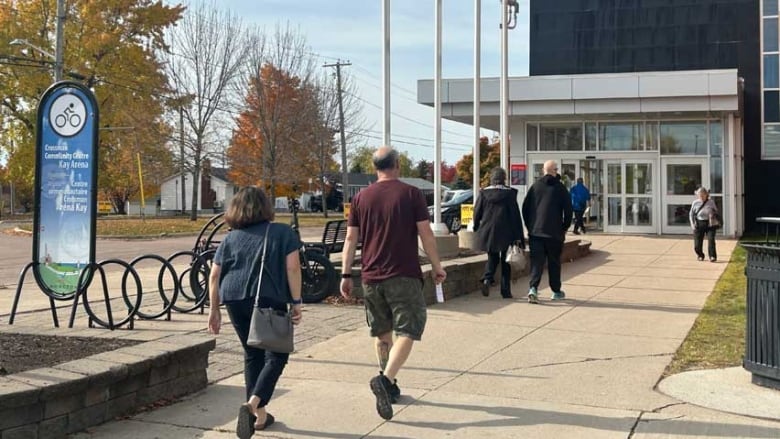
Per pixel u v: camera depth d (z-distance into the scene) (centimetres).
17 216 6688
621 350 791
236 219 549
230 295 535
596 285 1317
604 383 661
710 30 3030
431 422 560
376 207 593
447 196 3459
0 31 4184
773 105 2952
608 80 2416
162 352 605
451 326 927
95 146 802
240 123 4697
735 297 1158
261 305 526
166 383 612
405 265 582
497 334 877
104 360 576
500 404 602
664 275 1466
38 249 812
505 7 1678
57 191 809
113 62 4403
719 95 2317
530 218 1118
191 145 4456
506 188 1148
